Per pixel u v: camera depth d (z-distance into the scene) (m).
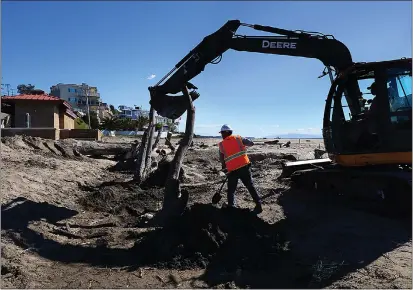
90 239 6.71
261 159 17.55
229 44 8.73
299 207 8.33
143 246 5.93
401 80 7.72
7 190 8.24
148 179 12.07
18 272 4.91
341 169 8.84
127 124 56.66
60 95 79.38
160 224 7.32
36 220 7.08
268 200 9.12
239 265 5.28
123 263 5.53
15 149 13.42
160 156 16.75
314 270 5.10
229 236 5.84
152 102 9.02
